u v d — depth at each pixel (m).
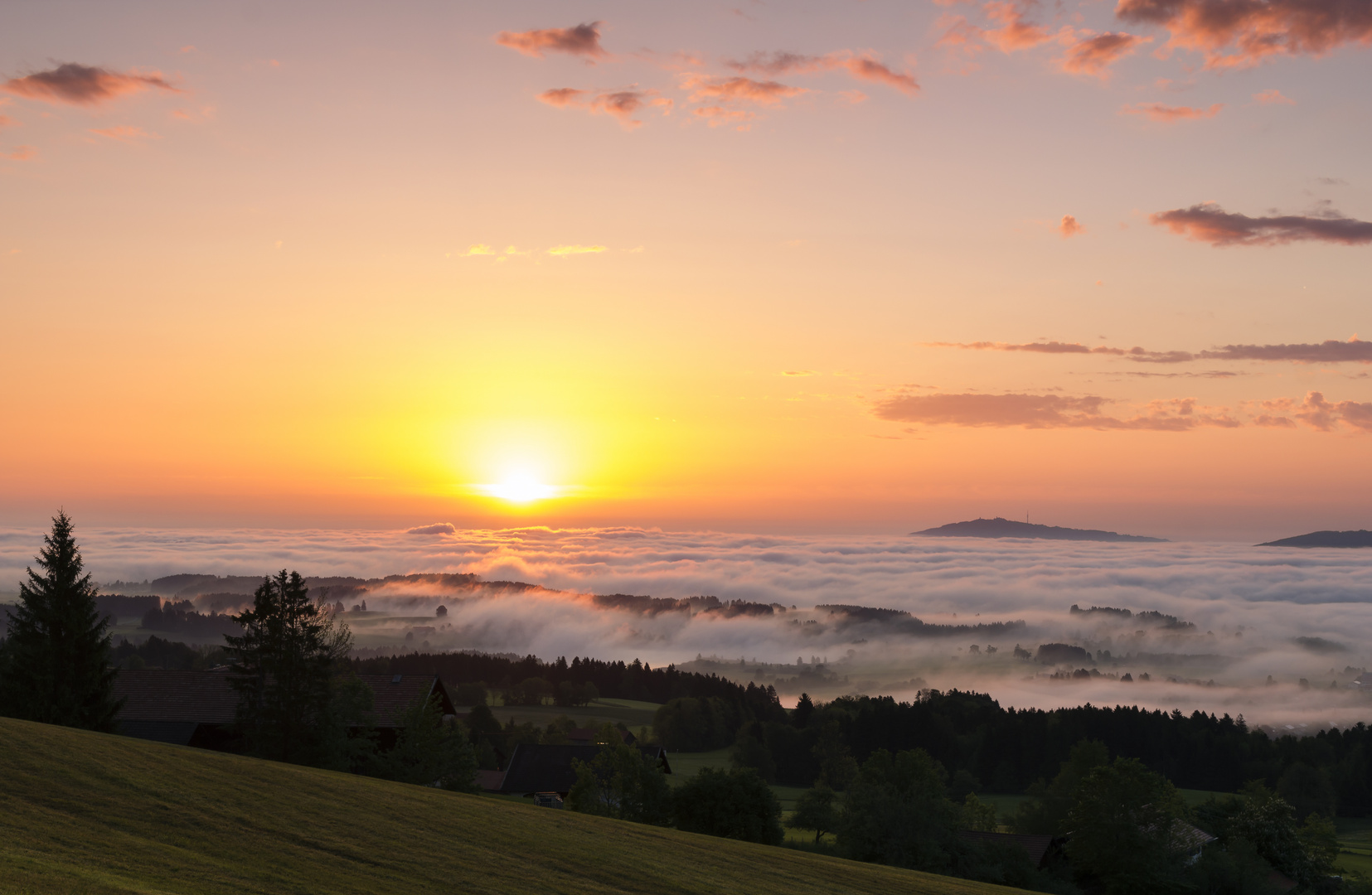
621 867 31.59
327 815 30.56
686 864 34.16
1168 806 63.31
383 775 50.44
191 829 25.95
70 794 26.48
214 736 53.84
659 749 86.00
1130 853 57.84
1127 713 163.12
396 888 24.55
